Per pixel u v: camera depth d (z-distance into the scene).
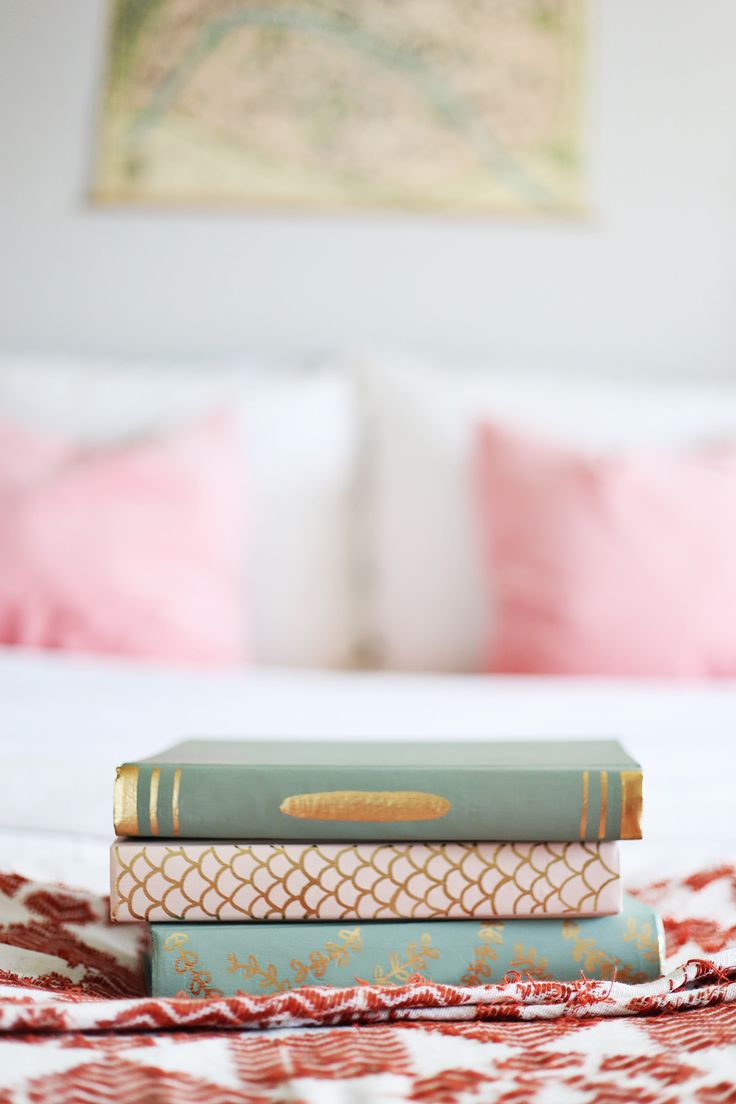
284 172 1.96
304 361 1.97
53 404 1.69
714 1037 0.40
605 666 1.41
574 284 1.99
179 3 1.95
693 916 0.57
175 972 0.47
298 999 0.44
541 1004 0.45
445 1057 0.39
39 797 0.78
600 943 0.49
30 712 1.02
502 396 1.73
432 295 1.98
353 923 0.48
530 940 0.48
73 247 1.96
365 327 1.97
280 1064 0.38
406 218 1.97
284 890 0.48
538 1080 0.37
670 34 2.00
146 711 1.07
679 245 2.01
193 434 1.57
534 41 1.98
